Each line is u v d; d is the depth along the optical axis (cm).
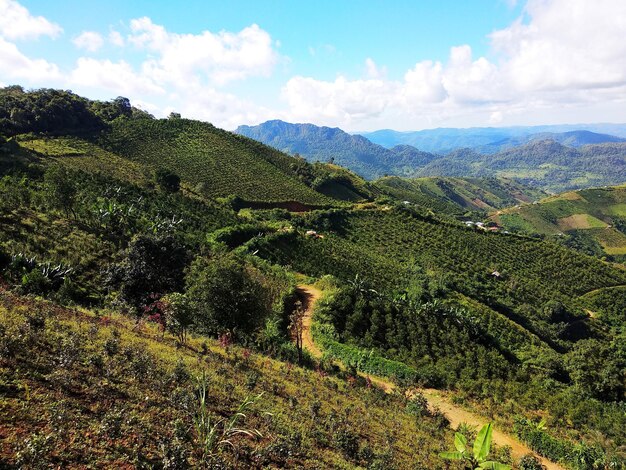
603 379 4281
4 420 1011
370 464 1474
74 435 1048
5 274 3309
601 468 2427
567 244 19862
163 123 15138
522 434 2741
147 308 3288
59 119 12000
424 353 4266
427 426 2394
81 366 1434
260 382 2050
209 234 6688
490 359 4491
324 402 2161
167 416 1308
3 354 1294
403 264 8875
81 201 5744
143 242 4084
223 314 3023
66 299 2903
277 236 7275
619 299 9925
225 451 1217
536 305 9056
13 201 4712
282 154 17375
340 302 4769
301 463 1342
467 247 11019
